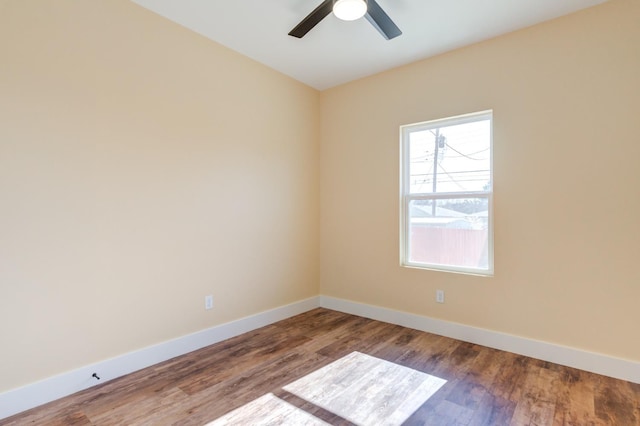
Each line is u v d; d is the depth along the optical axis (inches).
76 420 72.2
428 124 128.2
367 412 75.2
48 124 78.6
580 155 95.6
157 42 98.9
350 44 115.8
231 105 120.3
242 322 124.2
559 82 98.5
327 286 159.0
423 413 74.9
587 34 94.1
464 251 120.2
